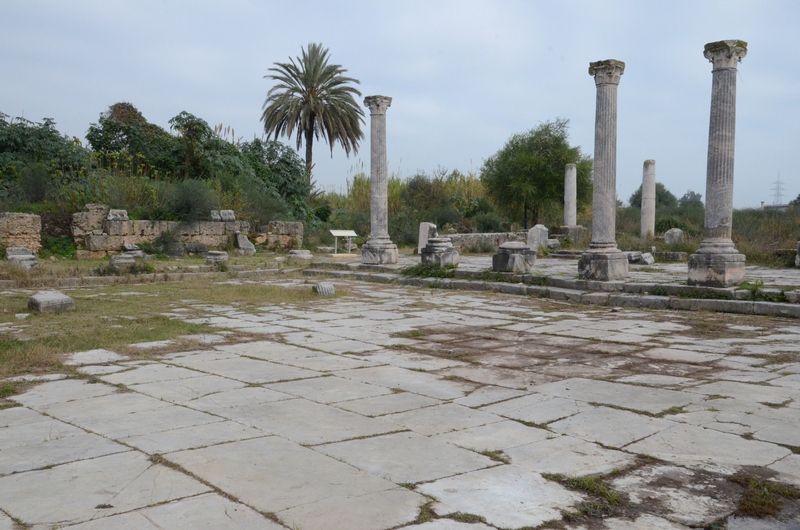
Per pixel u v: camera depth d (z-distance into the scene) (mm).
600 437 4586
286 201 32719
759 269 17219
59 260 19875
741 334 8820
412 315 10867
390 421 4945
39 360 6945
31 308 10555
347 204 38531
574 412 5191
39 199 22719
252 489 3619
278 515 3295
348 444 4402
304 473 3863
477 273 15188
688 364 7004
